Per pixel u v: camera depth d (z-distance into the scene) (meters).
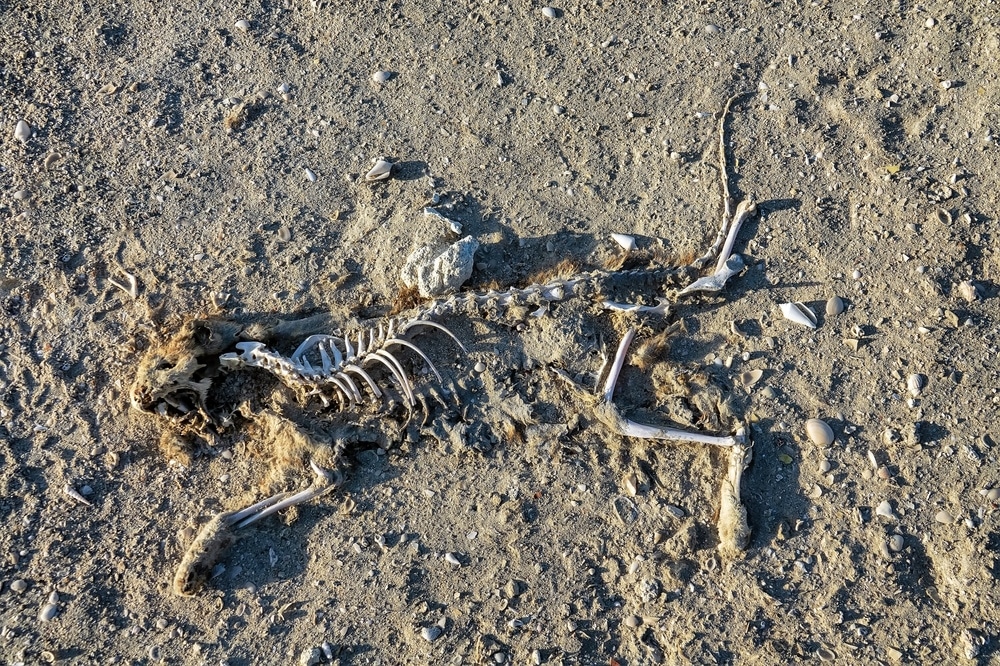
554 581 1.81
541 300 1.85
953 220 1.87
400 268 1.89
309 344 1.87
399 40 1.97
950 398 1.82
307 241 1.91
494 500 1.83
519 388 1.85
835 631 1.78
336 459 1.84
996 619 1.77
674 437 1.82
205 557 1.82
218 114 1.96
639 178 1.91
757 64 1.93
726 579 1.80
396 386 1.86
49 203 1.94
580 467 1.84
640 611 1.80
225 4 2.00
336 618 1.82
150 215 1.93
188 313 1.90
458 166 1.93
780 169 1.90
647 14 1.96
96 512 1.85
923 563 1.79
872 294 1.86
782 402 1.84
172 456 1.86
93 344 1.90
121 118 1.96
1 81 1.98
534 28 1.97
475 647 1.80
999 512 1.79
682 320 1.86
